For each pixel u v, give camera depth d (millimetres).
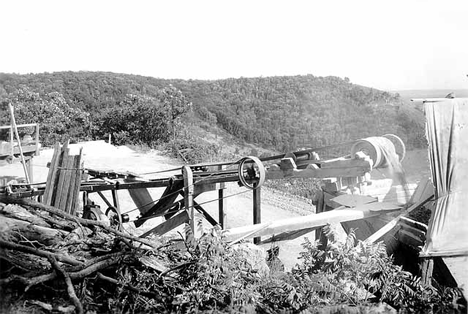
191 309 5559
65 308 5230
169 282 5883
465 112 6867
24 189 9086
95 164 20938
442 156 6777
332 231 7434
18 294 5383
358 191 8906
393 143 9273
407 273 6328
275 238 8258
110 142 29016
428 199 7684
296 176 8961
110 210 9539
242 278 6066
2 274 5559
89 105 43344
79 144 26797
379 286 6234
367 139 8508
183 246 6902
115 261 5840
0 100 29219
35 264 5805
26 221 6910
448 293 6148
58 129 31734
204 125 40438
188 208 8516
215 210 14625
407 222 7520
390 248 7598
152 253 6309
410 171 8906
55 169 8844
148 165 21750
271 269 6707
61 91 42750
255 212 9047
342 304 5953
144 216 9680
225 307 5680
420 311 5988
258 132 36344
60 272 5383
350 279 6234
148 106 30672
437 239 6477
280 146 34281
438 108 6891
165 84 53219
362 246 6508
